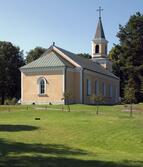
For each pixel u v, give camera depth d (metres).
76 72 60.84
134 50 84.19
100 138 25.19
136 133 26.89
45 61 59.22
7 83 86.50
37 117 38.53
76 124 30.89
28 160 15.41
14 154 16.94
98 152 20.12
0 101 86.50
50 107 50.06
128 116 38.56
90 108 48.56
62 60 59.62
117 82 84.19
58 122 32.53
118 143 23.95
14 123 32.34
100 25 81.44
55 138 24.67
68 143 23.03
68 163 15.09
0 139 23.11
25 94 59.66
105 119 35.03
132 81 83.31
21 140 23.02
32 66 59.16
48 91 58.03
